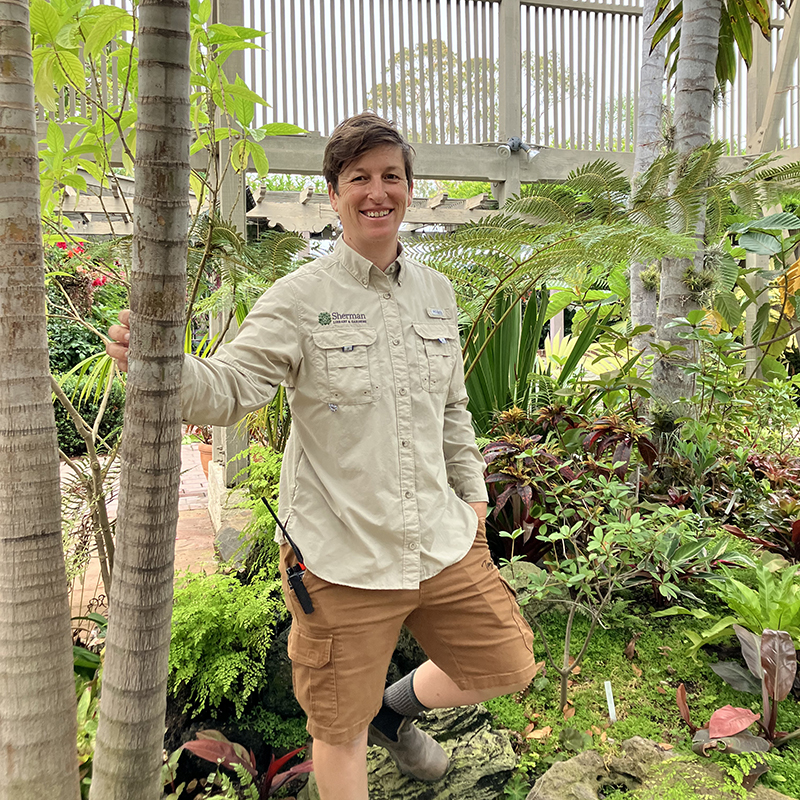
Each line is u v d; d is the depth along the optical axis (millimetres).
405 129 4277
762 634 1585
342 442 1154
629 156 4648
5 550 906
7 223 887
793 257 4238
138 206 796
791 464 2566
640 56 4723
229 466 3021
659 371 2590
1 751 926
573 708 1705
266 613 1788
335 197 1221
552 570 1811
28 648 916
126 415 838
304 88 3971
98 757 895
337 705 1133
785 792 1377
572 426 2377
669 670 1824
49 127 1792
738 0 2861
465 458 1398
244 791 1478
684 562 1888
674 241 1808
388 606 1168
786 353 4934
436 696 1339
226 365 1039
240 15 3238
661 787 1325
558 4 4477
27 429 904
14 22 882
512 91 4398
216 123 3053
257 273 1811
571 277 2135
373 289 1212
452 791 1485
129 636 855
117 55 1757
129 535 843
